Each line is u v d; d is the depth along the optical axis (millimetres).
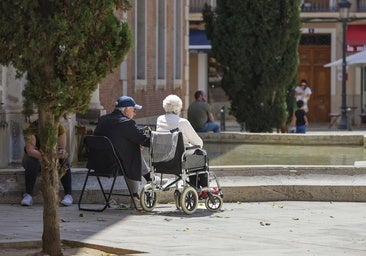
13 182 32219
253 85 59312
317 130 84625
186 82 76125
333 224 28672
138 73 62031
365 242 25328
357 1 97062
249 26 58656
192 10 98938
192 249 23594
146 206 30797
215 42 59531
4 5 21453
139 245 24094
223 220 29234
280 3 58406
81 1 21531
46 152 22719
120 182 32500
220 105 99438
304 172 34281
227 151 47844
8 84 40469
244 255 22625
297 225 28422
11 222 28109
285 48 59000
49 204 23000
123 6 22578
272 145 50875
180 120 31344
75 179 32500
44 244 23156
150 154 30766
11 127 40438
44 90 21875
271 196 33750
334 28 98500
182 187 31344
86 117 47375
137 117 60469
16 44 21547
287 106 63031
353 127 93500
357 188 33781
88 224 27984
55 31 21328
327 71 98875
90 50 22047
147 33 63031
